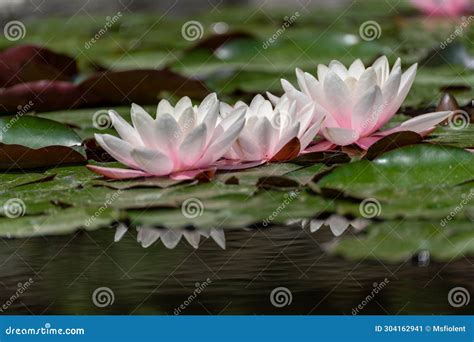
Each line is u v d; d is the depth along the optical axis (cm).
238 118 298
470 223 246
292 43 584
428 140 337
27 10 978
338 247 235
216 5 1055
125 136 301
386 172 280
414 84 485
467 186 273
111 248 286
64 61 515
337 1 1025
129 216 261
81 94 446
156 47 714
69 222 262
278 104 316
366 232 246
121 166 329
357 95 311
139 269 266
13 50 496
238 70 519
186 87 443
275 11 964
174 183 292
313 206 267
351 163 283
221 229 304
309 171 300
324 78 311
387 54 575
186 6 1022
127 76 437
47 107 447
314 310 249
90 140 346
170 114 295
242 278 259
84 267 267
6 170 328
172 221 257
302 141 312
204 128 290
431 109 427
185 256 275
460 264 276
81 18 917
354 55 574
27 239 301
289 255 273
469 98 443
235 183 289
